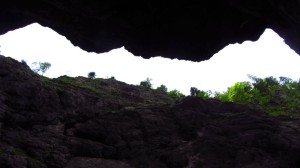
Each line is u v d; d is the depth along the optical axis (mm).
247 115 14531
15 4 11359
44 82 13828
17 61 13570
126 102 15836
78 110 14000
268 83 21516
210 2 10617
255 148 13164
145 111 14750
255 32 11578
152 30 11406
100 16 10750
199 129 14195
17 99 12336
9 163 10789
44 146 12180
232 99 18812
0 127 11633
